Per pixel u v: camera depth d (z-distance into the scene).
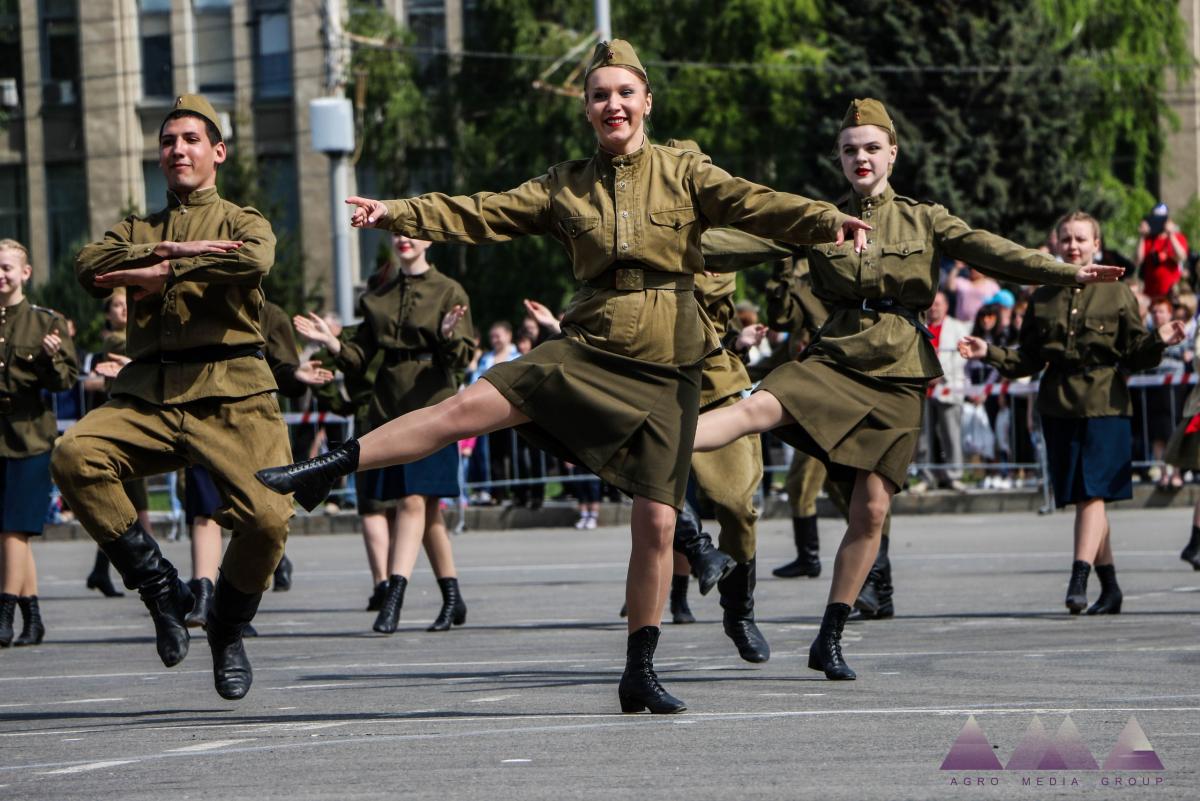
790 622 14.24
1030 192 49.09
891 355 10.44
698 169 8.70
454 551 24.48
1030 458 27.73
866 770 7.19
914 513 28.06
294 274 53.12
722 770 7.26
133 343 9.72
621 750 7.83
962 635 12.80
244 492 9.50
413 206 8.72
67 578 22.73
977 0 50.25
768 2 54.38
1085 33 55.81
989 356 14.37
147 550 9.52
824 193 49.75
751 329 13.43
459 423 8.52
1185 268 27.02
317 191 63.25
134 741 8.71
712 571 10.73
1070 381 14.29
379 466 8.57
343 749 8.12
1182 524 24.00
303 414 27.81
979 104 49.16
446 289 14.89
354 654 13.05
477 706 9.60
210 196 9.98
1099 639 12.21
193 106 9.98
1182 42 55.97
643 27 56.50
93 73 64.81
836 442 10.25
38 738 9.01
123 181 64.75
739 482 11.55
